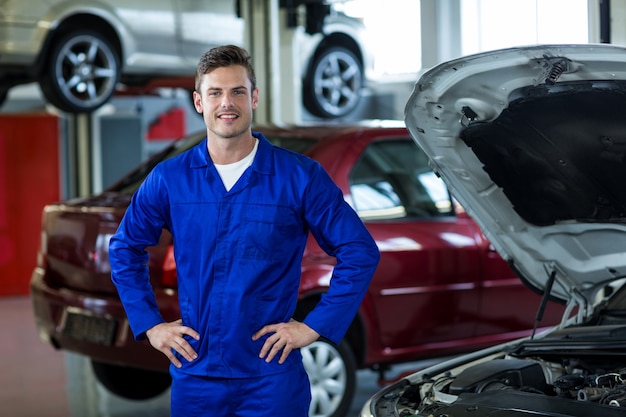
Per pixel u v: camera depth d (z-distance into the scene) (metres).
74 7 8.66
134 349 5.19
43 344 8.84
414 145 5.89
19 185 12.48
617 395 2.80
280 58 9.35
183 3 9.34
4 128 12.44
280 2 9.30
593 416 2.60
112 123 13.68
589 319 3.55
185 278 3.15
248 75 3.07
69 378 7.32
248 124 3.07
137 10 9.05
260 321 3.10
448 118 3.16
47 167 12.61
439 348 5.66
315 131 5.85
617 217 3.33
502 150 3.23
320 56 10.31
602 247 3.44
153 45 9.24
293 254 3.16
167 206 3.18
